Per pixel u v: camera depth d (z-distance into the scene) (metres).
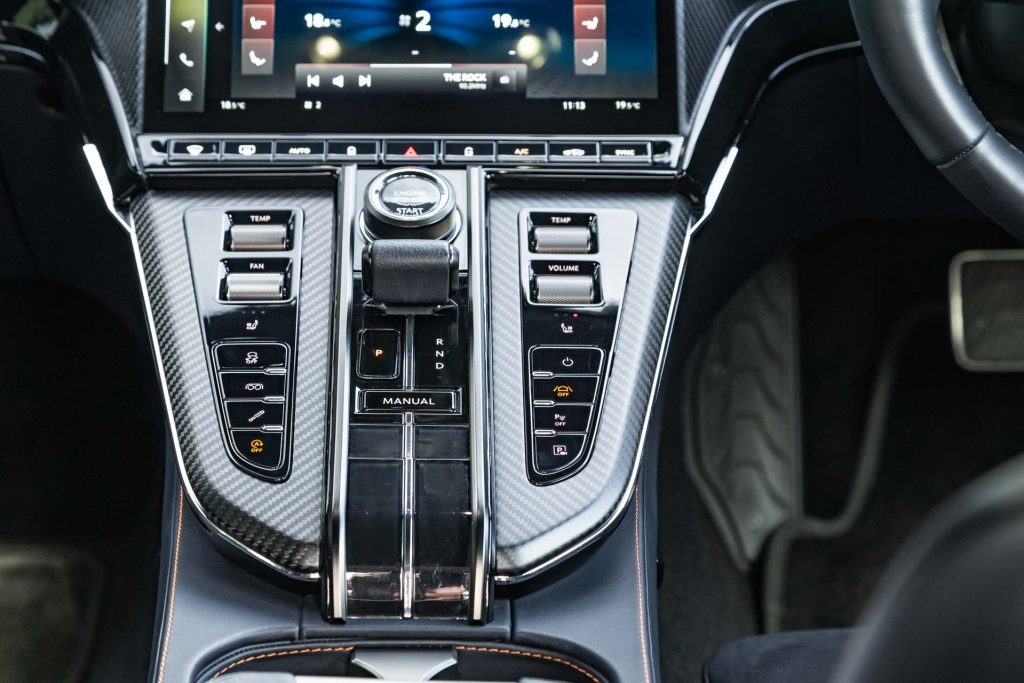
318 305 1.30
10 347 2.07
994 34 1.42
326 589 1.18
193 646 1.20
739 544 2.06
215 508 1.21
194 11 1.39
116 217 1.36
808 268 2.26
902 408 2.19
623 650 1.22
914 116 1.27
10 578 1.85
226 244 1.33
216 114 1.37
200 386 1.26
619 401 1.27
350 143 1.36
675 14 1.41
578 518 1.21
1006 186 1.26
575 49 1.40
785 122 1.61
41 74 1.46
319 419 1.25
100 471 2.00
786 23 1.47
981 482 0.61
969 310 2.23
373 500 1.18
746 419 2.17
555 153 1.37
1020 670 0.56
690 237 1.37
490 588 1.19
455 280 1.25
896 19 1.23
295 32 1.39
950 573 0.57
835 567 2.03
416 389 1.23
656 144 1.38
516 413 1.26
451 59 1.39
